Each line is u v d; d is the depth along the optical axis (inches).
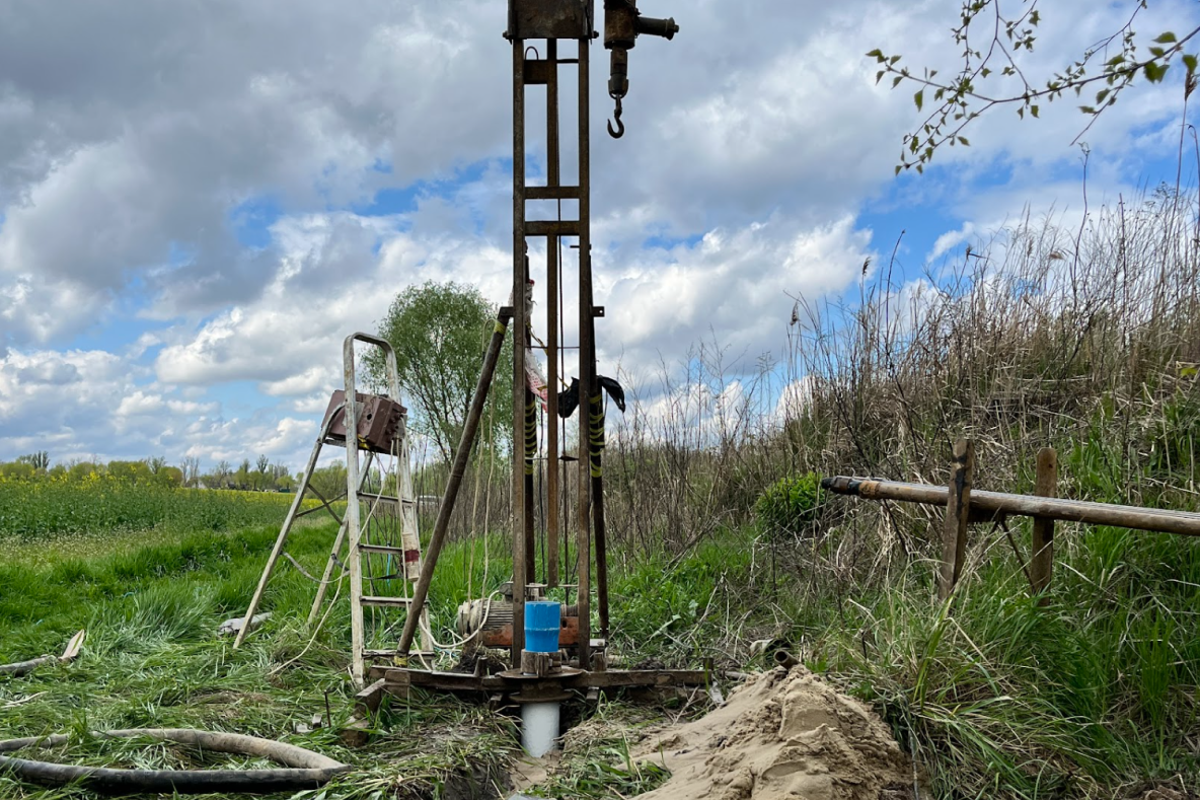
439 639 264.1
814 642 209.2
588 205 191.3
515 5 190.4
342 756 161.9
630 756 155.7
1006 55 131.6
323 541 620.4
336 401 255.3
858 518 272.2
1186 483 197.5
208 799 144.6
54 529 716.7
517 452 191.3
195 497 1035.9
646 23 196.4
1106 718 150.6
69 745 164.6
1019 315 297.7
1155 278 271.4
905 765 132.5
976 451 248.2
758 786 123.0
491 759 159.8
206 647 249.4
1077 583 179.3
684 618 254.4
